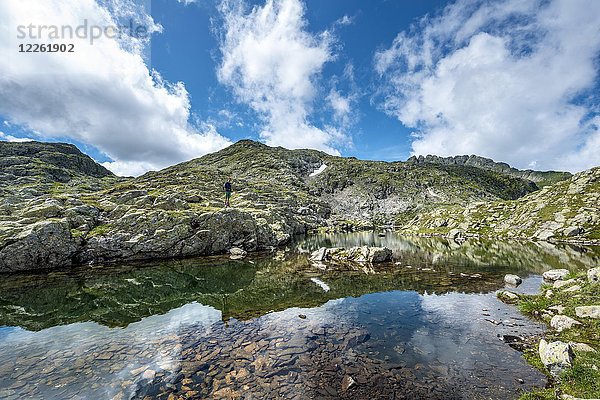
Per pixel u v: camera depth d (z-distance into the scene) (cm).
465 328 1745
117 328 1811
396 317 1980
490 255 5081
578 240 7044
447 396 1078
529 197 11519
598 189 8850
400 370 1273
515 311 2020
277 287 2886
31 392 1138
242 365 1324
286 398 1080
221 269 3812
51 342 1603
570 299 1928
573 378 1092
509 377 1183
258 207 9500
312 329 1769
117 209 5034
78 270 3656
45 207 4366
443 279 3161
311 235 10794
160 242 4619
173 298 2508
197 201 7250
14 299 2478
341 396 1090
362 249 4712
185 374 1253
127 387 1159
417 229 13700
